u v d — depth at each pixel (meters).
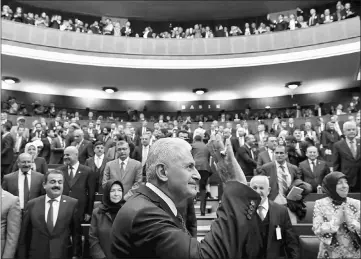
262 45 13.81
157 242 0.96
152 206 1.03
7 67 13.35
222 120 14.21
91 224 3.38
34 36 12.96
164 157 1.09
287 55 13.45
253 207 0.96
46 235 3.38
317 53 13.08
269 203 2.89
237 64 13.85
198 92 15.51
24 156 4.30
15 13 14.38
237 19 17.16
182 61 14.05
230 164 1.00
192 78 14.70
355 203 2.92
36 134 8.73
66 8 16.41
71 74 14.19
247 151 7.03
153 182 1.11
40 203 3.51
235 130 10.77
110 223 3.29
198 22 17.30
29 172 4.37
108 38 13.91
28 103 15.37
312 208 4.27
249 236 0.93
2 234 3.08
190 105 16.56
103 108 16.36
